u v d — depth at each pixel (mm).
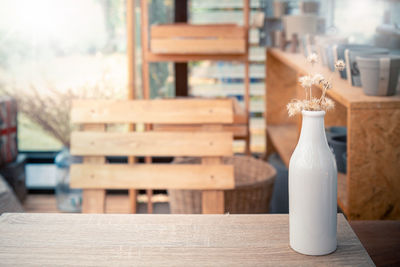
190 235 1093
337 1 2375
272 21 3287
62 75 3721
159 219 1180
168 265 968
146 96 3018
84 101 1662
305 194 979
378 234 1243
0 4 3682
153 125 2912
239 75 3785
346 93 1622
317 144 981
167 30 2865
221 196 1600
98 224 1155
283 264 965
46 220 1179
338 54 1866
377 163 1547
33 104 3629
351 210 1574
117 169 1600
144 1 2936
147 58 2979
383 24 1845
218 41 2861
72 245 1054
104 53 3730
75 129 3586
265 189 2293
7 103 3305
